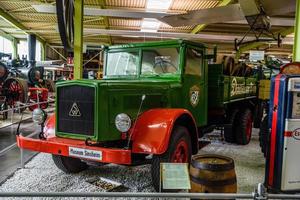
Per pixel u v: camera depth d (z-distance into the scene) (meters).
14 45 18.30
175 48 4.22
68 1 5.08
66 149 3.23
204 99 4.83
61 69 16.06
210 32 13.73
